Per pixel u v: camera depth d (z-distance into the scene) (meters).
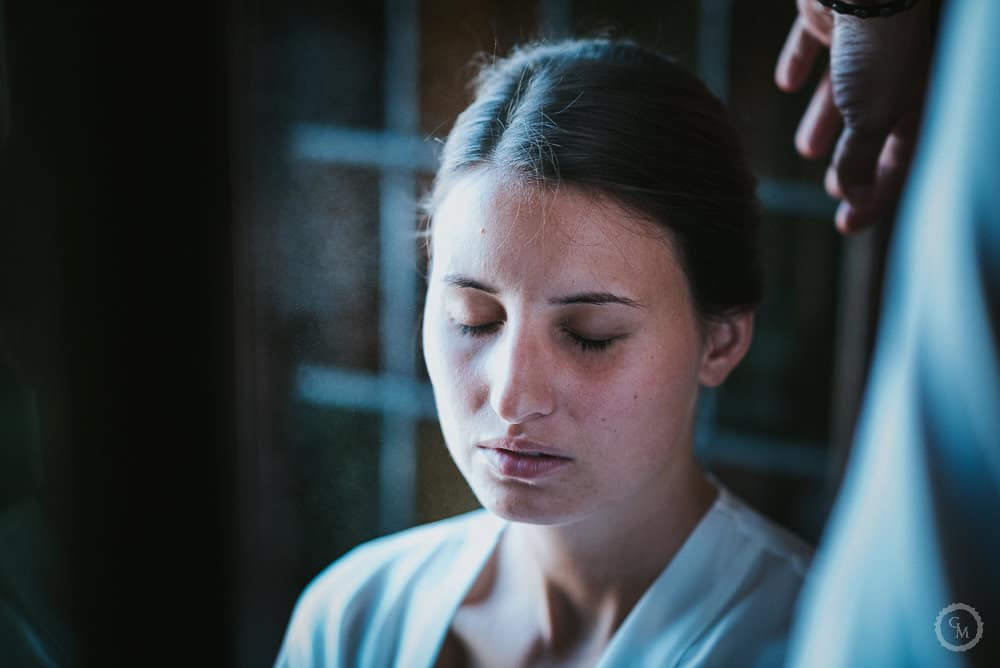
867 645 0.32
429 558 0.90
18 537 1.12
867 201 0.78
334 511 1.52
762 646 0.72
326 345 1.46
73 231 1.16
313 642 0.92
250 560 1.43
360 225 1.45
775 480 1.48
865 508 0.33
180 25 1.20
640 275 0.65
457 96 1.44
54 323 1.15
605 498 0.68
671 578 0.75
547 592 0.80
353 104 1.44
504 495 0.68
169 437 1.29
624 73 0.69
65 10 1.11
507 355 0.65
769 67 1.36
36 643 1.07
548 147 0.65
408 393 1.51
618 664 0.73
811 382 1.44
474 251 0.65
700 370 0.72
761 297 0.77
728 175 0.71
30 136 1.11
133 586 1.30
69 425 1.19
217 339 1.33
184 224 1.25
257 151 1.33
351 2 1.39
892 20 0.67
